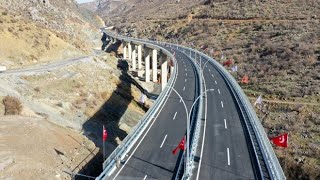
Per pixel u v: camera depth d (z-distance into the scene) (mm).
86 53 96312
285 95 63125
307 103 58875
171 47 116438
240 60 91438
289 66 77250
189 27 147875
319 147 45062
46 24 115562
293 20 116812
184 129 39406
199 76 70438
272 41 98250
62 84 61000
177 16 177875
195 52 106438
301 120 53719
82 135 43312
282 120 54688
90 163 36781
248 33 115812
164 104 49969
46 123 41500
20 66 67125
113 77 78625
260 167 29562
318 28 102000
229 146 34344
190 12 170625
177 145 34719
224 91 57812
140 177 28203
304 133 49281
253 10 137000
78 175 33219
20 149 33500
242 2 153500
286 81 70188
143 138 36812
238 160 31062
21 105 44281
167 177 28234
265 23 118875
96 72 76312
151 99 80438
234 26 127000
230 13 143000
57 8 152500
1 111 42406
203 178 27625
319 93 61656
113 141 47031
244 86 72688
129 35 177000
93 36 166250
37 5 132625
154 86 96188
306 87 64812
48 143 36719
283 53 85062
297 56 81312
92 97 61312
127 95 72438
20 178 28609
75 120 49562
